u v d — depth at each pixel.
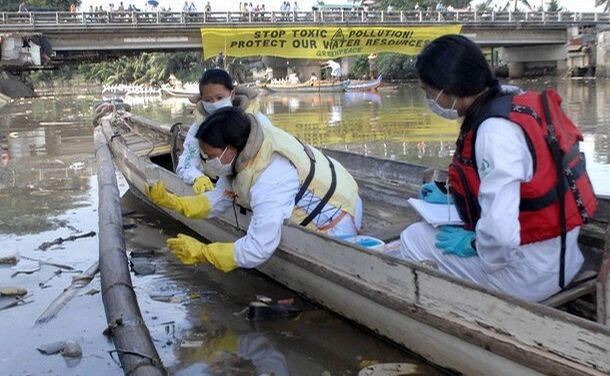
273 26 31.62
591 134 12.58
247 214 4.75
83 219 7.16
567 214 3.00
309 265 4.17
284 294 4.77
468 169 3.14
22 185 9.29
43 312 4.53
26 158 12.09
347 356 3.73
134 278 5.22
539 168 2.90
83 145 13.91
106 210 6.29
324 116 20.44
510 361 2.97
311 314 4.36
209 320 4.34
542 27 41.44
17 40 28.72
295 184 4.24
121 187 8.91
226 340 4.02
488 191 2.88
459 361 3.29
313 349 3.84
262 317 4.32
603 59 38.88
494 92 3.01
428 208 3.69
